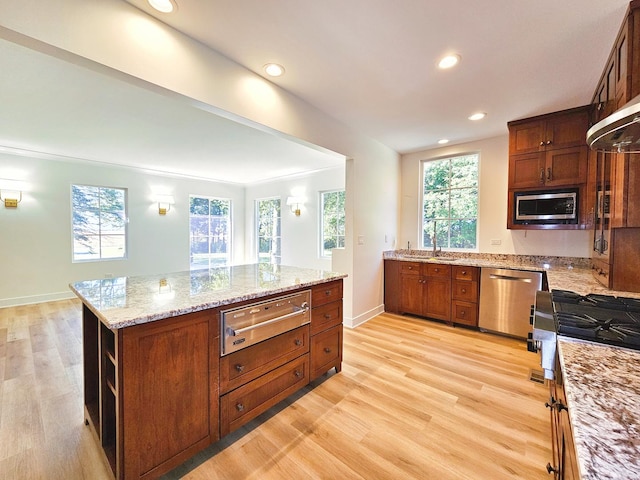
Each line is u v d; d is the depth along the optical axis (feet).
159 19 5.40
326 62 6.81
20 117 9.71
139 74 5.16
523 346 9.82
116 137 11.89
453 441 5.45
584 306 4.58
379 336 10.71
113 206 17.31
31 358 8.70
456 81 7.65
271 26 5.60
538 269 9.95
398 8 5.15
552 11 5.19
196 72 6.00
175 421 4.57
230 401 5.32
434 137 12.21
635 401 2.10
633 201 5.31
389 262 13.62
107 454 4.64
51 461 4.93
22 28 4.02
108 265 16.90
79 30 4.50
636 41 5.02
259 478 4.66
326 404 6.62
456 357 9.00
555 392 3.72
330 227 18.44
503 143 11.96
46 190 14.84
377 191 12.93
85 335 5.79
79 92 7.95
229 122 10.16
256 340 5.72
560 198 9.43
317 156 15.10
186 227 20.39
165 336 4.42
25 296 14.38
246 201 23.95
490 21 5.46
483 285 11.01
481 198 12.57
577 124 9.16
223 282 6.69
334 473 4.76
